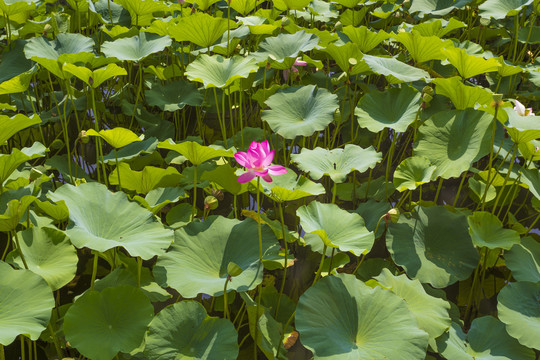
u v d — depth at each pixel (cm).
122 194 229
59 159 323
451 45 338
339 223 234
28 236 210
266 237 226
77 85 452
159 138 359
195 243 223
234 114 409
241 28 387
